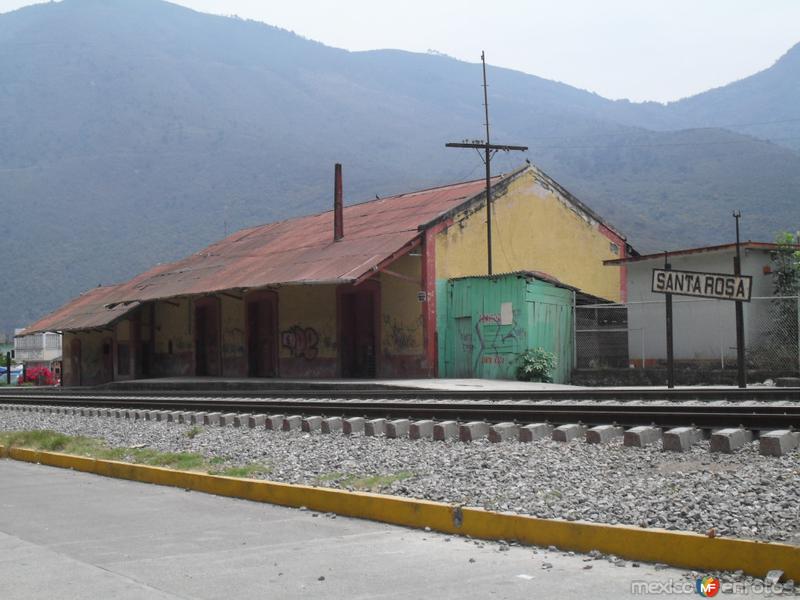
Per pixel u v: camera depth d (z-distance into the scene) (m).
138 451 13.95
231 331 40.50
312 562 6.82
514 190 33.59
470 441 12.48
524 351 28.20
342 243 33.75
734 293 19.22
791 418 10.70
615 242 37.00
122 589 6.15
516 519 7.26
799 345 24.66
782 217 184.00
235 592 6.01
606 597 5.55
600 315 30.97
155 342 47.16
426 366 30.31
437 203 34.06
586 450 10.73
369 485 9.37
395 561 6.77
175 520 8.80
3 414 24.70
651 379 27.12
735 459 9.34
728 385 24.38
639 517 7.02
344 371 33.78
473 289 30.22
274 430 15.89
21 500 10.34
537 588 5.82
